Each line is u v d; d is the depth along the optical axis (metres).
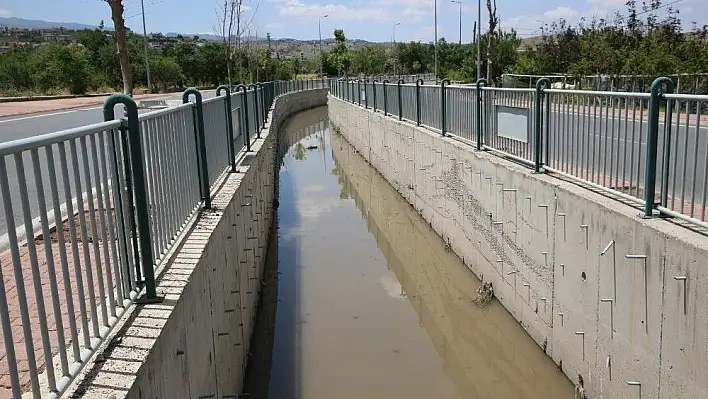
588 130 5.63
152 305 3.33
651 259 4.28
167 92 45.66
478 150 8.84
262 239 9.68
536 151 6.68
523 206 6.79
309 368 6.56
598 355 5.17
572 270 5.61
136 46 51.16
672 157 4.49
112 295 3.11
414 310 8.13
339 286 9.06
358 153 22.25
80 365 2.62
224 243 5.31
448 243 10.27
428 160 11.53
